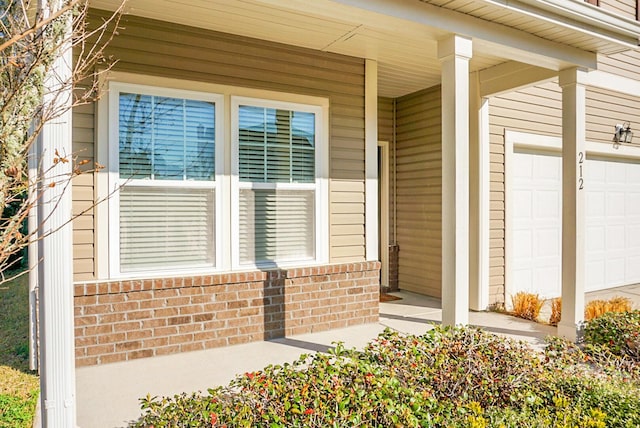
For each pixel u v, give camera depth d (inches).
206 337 161.5
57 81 85.4
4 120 69.7
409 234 267.7
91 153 146.2
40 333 93.7
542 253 260.8
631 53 293.9
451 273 139.8
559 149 264.4
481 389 100.5
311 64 185.8
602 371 122.0
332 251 193.5
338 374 93.4
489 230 234.5
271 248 181.0
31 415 111.0
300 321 181.6
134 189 154.3
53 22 76.4
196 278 159.0
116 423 106.7
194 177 164.2
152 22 153.6
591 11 151.3
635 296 273.0
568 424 86.5
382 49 184.5
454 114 139.3
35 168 92.4
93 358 143.8
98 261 147.3
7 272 317.1
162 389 126.3
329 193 192.4
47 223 92.4
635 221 315.0
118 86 149.7
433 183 248.4
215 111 167.5
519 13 139.5
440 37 141.6
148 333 151.7
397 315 214.1
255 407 83.4
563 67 175.9
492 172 235.5
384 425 81.9
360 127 199.5
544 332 189.3
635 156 302.8
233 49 168.9
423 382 98.7
